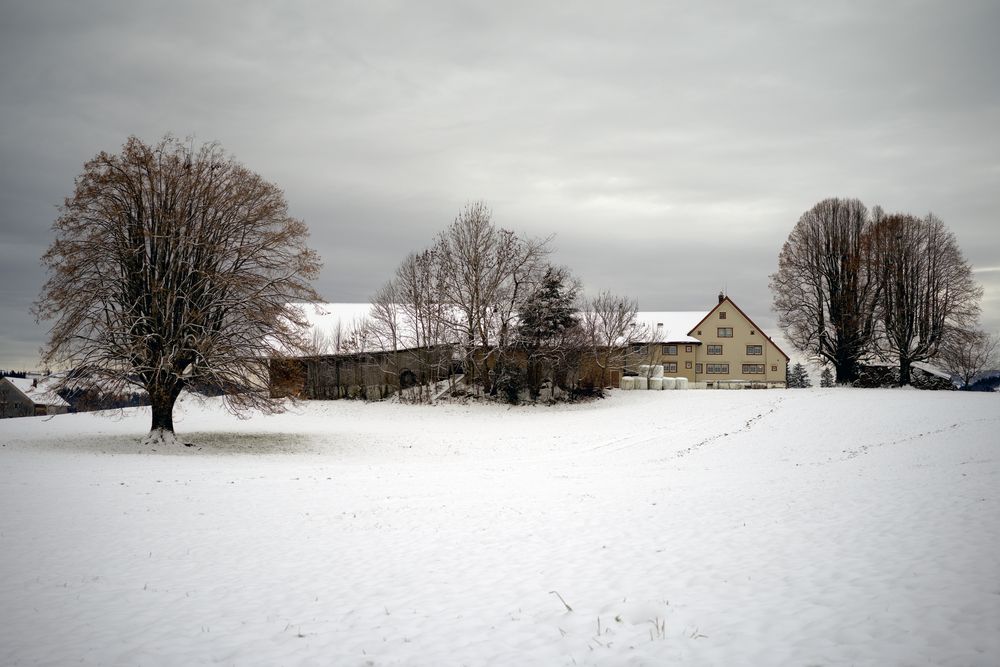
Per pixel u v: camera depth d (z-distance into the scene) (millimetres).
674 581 11742
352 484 24547
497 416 56906
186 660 9367
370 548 15164
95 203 35531
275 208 38594
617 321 75312
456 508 19453
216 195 37281
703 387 84062
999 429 32344
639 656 8766
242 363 36438
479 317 66562
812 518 15906
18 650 9734
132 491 22641
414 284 69750
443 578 12781
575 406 61406
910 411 42594
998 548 12070
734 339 90562
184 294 36219
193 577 13188
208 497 21641
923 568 11250
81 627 10625
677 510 17969
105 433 43969
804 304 73750
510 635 9867
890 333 69875
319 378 70625
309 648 9703
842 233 72562
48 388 35938
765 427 40969
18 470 27344
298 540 15992
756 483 22312
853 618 9359
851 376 72125
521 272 67188
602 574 12438
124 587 12602
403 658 9250
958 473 20938
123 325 35312
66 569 13742
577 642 9414
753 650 8633
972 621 8859
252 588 12500
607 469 29281
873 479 21422
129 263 36062
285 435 44594
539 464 32188
